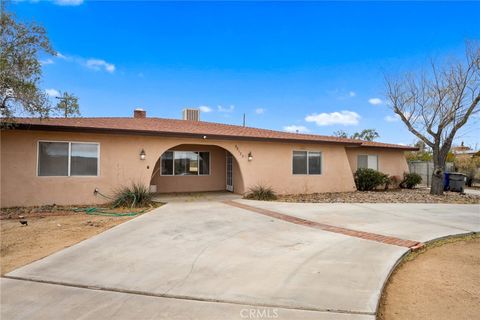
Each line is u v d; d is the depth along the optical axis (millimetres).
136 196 10922
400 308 3631
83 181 11234
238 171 14820
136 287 3996
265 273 4496
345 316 3244
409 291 4121
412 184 18844
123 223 7984
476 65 14117
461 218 9094
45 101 9203
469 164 21797
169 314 3301
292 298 3656
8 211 9766
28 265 4820
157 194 14648
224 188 16609
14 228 7500
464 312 3537
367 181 16797
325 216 9195
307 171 15422
